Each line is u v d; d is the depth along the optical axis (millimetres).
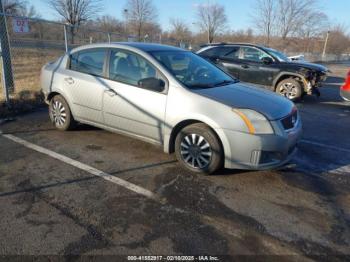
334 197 3596
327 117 7414
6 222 2930
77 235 2777
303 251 2686
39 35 16266
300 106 8578
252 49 9539
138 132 4441
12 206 3188
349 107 8641
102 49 4828
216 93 3971
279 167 3824
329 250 2707
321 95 10586
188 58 4801
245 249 2684
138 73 4363
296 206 3373
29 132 5449
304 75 8742
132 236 2793
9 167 4062
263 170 3777
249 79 9477
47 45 15312
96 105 4789
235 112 3645
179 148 4086
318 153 4953
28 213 3080
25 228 2850
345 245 2775
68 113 5293
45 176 3850
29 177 3812
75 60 5172
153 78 4098
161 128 4145
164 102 4055
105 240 2729
